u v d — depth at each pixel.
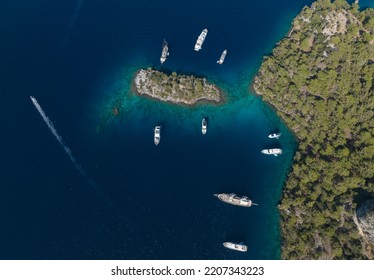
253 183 137.38
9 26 175.62
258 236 129.12
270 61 154.38
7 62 165.88
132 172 140.25
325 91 144.62
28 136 147.62
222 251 127.00
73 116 152.88
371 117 137.25
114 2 181.75
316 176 131.62
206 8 178.12
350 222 123.56
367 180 128.00
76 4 181.38
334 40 148.75
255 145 144.88
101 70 164.12
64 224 131.12
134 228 130.25
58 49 169.25
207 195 135.25
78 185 137.62
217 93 154.38
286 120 147.00
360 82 142.62
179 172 139.88
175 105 154.25
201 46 166.00
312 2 174.50
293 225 128.12
